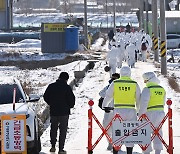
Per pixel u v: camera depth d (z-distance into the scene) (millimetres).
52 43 87438
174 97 41156
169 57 90875
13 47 103125
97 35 143250
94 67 69938
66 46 87562
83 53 88125
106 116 23906
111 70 53188
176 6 176625
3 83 24781
